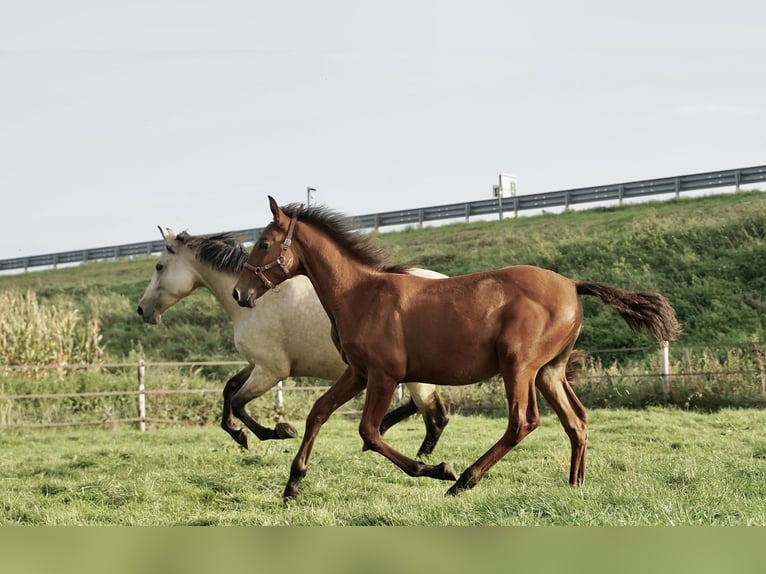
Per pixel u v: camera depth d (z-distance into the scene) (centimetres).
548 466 866
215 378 2005
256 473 856
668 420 1216
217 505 732
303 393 1642
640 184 2845
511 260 2392
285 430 991
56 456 1037
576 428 722
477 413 1518
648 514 556
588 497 607
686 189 2755
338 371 987
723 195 2638
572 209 2972
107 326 2570
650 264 2112
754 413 1260
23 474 900
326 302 750
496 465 884
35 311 1767
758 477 742
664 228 2270
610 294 716
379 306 711
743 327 1750
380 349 701
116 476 860
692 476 730
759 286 1881
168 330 2433
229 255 1045
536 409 698
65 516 668
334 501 728
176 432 1295
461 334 686
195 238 1079
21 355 1680
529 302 684
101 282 3145
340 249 749
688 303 1883
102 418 1500
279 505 730
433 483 818
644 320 716
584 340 1859
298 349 982
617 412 1321
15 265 4175
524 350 676
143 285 2983
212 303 2550
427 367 699
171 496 761
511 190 3338
